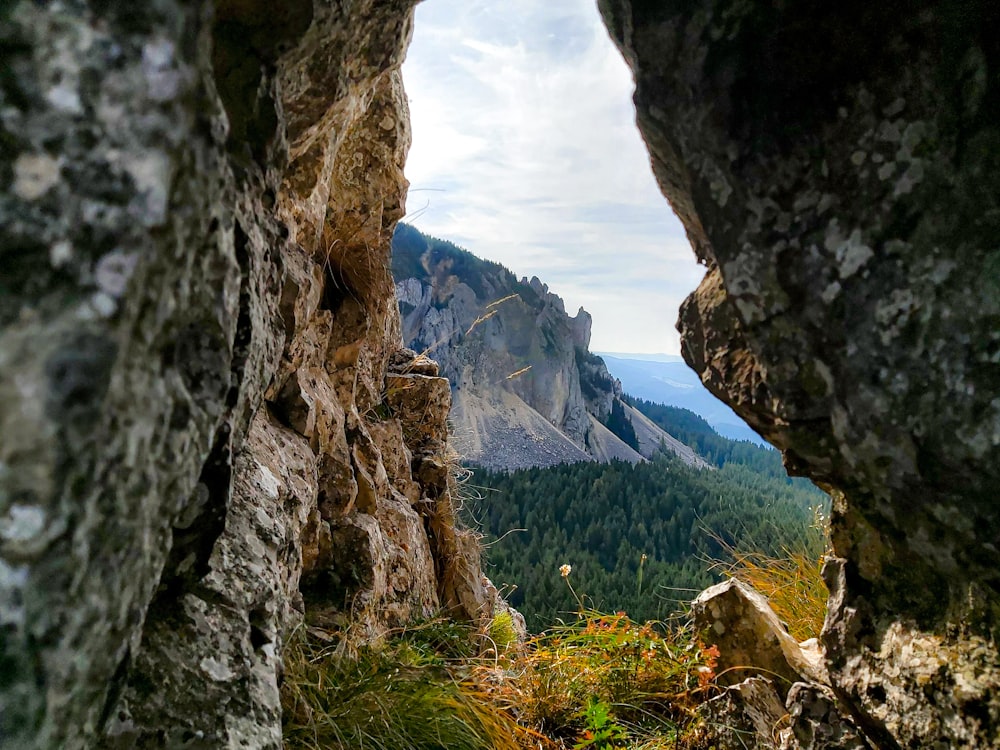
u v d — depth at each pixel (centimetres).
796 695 194
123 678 78
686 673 289
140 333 68
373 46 207
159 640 126
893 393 124
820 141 128
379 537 338
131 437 68
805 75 128
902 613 154
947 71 117
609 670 322
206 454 87
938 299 118
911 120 120
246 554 161
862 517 153
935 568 137
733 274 142
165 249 69
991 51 113
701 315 169
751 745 223
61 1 61
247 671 135
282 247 167
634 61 150
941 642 142
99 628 66
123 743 109
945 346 118
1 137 59
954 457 118
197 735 117
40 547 58
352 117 258
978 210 114
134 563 72
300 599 266
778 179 132
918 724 143
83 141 62
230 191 91
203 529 128
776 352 139
